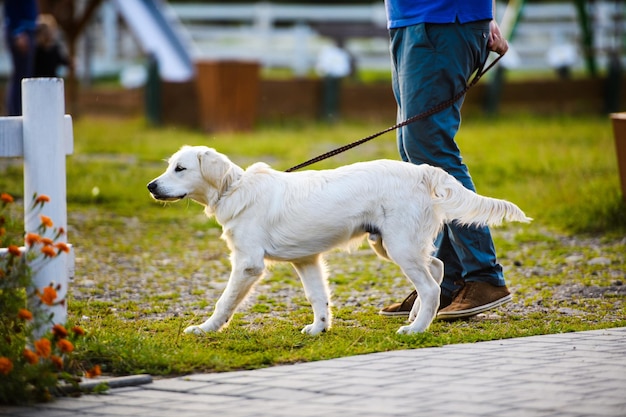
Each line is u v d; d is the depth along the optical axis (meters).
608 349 6.21
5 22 17.19
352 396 5.26
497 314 7.77
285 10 34.00
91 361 6.00
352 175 6.95
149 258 10.39
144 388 5.55
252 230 6.95
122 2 31.09
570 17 34.72
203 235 11.74
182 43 30.19
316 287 7.14
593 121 23.66
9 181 14.09
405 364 5.95
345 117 24.31
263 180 7.05
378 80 31.16
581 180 14.00
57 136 5.75
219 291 8.92
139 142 19.23
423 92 7.49
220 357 6.09
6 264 5.62
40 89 5.69
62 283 5.83
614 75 26.14
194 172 7.05
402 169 6.96
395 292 8.82
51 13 23.16
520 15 26.27
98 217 12.58
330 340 6.77
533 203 13.07
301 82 23.88
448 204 6.93
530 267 9.81
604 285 8.78
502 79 25.33
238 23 40.59
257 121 23.53
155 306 8.20
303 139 20.42
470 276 7.57
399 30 7.63
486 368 5.79
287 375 5.76
